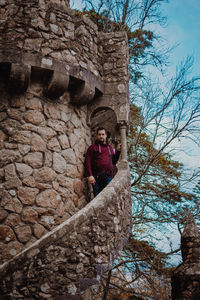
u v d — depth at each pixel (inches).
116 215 204.7
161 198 402.3
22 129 224.2
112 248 192.9
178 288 160.4
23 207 210.5
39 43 234.2
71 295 163.5
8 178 212.1
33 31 234.8
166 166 423.8
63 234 172.1
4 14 236.2
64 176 233.1
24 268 159.6
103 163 249.0
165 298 294.0
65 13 250.7
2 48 226.5
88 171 239.8
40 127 230.7
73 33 251.3
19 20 234.2
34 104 232.7
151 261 324.8
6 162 214.5
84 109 272.1
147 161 407.2
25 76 223.8
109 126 303.9
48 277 161.9
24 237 205.6
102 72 283.1
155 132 394.9
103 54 288.4
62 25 247.6
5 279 156.2
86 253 176.1
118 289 331.9
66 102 251.4
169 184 401.7
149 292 320.2
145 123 406.9
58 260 166.7
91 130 305.7
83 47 259.3
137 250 362.0
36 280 159.3
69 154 241.1
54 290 160.9
